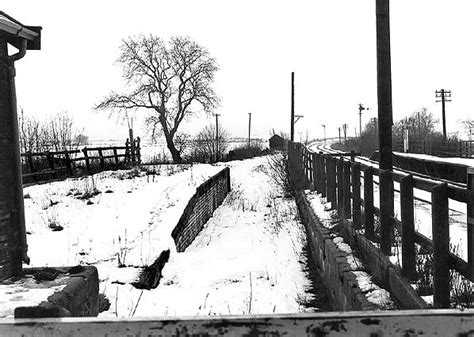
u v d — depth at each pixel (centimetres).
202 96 3894
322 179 1496
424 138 3969
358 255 748
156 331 190
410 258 549
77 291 470
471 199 412
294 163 2403
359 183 867
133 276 807
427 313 186
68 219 1204
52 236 1052
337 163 1136
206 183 1764
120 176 1883
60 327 193
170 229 1125
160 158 3469
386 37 889
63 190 1553
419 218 1041
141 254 920
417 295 472
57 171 1866
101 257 911
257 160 4234
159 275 912
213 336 189
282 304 773
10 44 600
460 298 462
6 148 545
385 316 186
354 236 805
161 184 1712
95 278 541
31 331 193
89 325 192
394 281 547
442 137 3659
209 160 3706
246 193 2389
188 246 1343
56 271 536
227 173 2409
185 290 845
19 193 556
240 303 770
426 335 184
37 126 2022
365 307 519
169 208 1322
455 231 892
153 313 685
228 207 2033
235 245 1281
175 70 3888
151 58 3847
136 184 1717
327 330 186
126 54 3812
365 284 606
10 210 545
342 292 668
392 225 669
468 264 419
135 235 1070
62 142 2238
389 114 894
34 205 1321
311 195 1562
